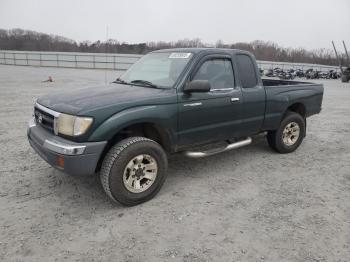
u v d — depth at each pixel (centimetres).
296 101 564
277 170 498
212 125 445
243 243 305
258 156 565
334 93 1808
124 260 278
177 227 330
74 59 4225
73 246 295
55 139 348
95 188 417
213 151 451
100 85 469
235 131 482
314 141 680
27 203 371
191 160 534
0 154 530
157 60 471
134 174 368
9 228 320
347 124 874
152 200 390
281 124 554
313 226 336
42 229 320
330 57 6519
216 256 285
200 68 430
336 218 354
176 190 419
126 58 4100
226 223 340
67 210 360
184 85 407
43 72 2953
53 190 407
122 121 348
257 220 347
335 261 281
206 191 418
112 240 306
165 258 281
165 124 388
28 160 506
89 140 336
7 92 1345
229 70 466
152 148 375
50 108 369
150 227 329
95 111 337
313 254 290
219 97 442
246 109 484
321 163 536
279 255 288
